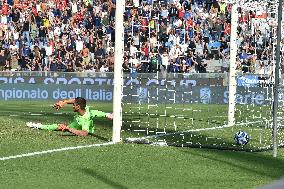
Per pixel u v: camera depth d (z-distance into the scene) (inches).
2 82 1916.8
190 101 1891.0
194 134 982.4
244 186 526.3
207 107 1752.0
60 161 646.5
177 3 2014.0
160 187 516.4
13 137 850.1
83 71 2080.5
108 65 2130.9
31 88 1927.9
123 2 811.4
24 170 587.8
